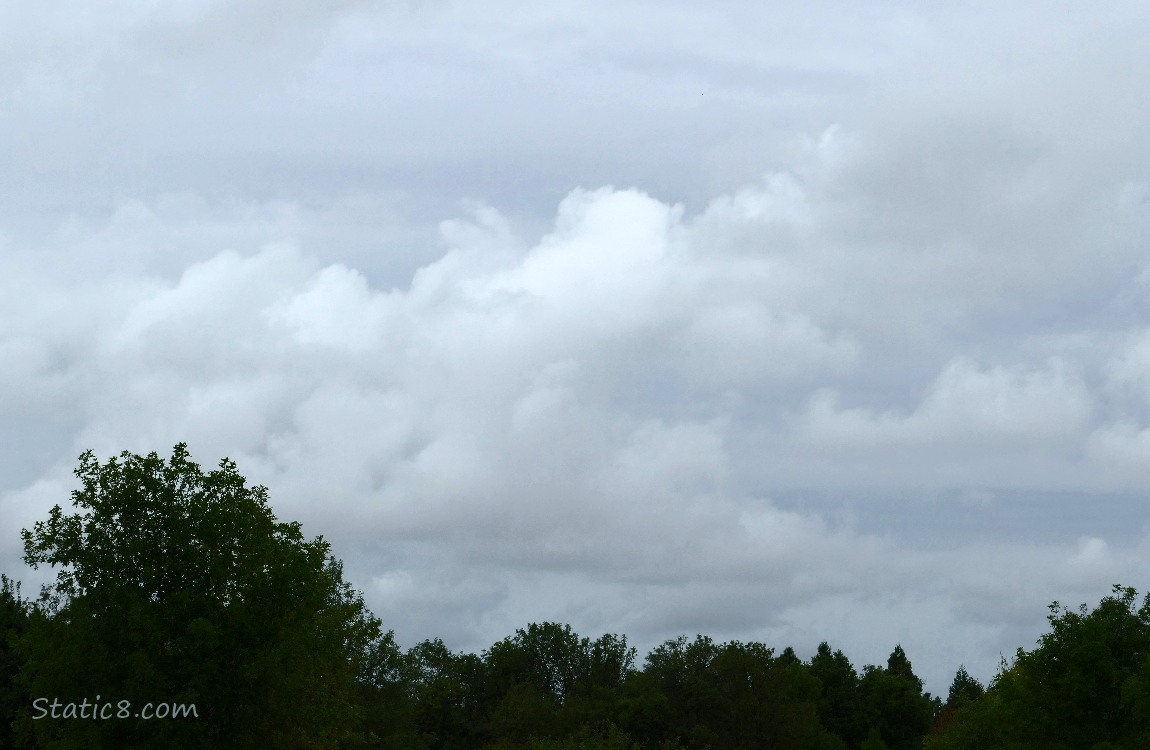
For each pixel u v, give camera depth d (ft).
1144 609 127.95
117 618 101.96
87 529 105.60
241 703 102.42
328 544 113.09
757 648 325.21
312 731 122.62
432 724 353.72
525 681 362.12
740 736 305.53
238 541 108.47
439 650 379.76
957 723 190.29
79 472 107.76
